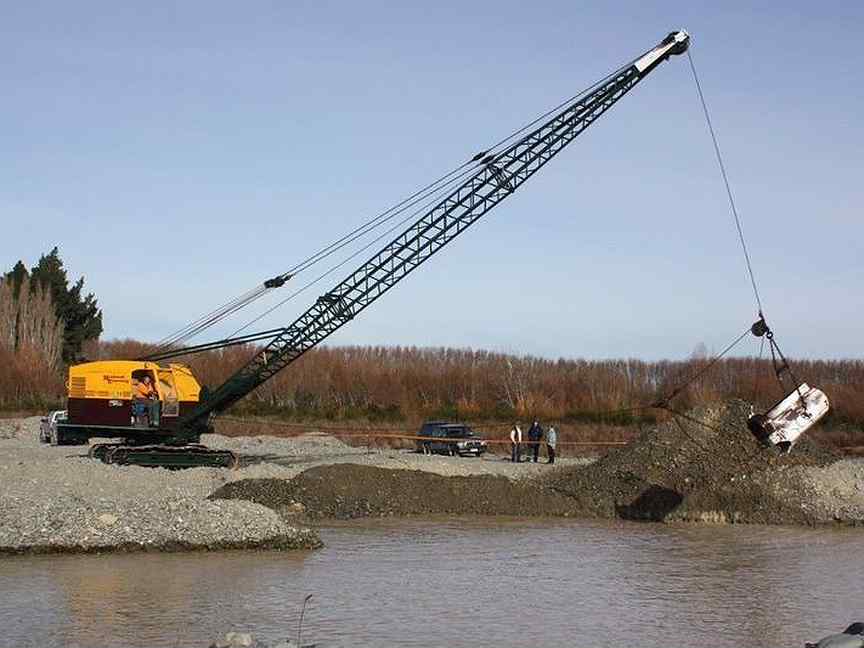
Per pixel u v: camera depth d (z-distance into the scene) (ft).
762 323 92.99
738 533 96.53
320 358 277.85
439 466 125.49
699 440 115.14
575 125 121.49
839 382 258.78
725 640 52.49
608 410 236.02
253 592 61.57
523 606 60.34
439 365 291.79
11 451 137.08
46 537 72.02
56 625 51.88
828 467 112.06
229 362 266.16
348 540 87.51
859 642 46.37
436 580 68.39
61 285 328.90
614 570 73.92
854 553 83.25
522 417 233.76
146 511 77.51
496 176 122.11
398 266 124.26
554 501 112.16
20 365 269.44
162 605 57.11
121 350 316.60
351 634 52.34
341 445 183.52
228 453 123.13
